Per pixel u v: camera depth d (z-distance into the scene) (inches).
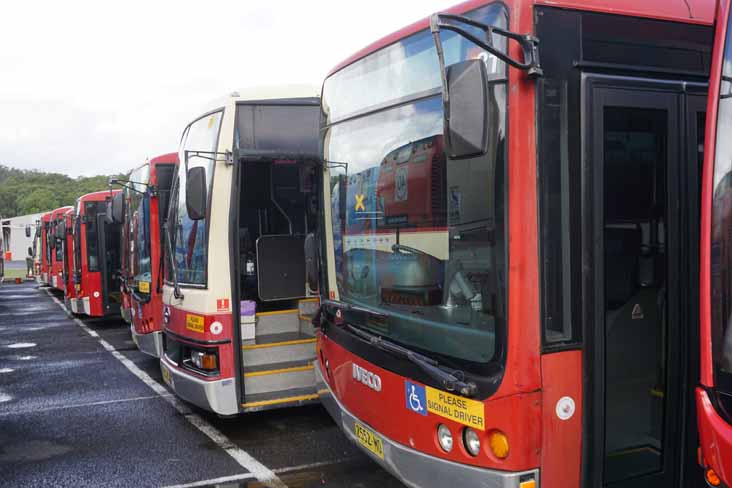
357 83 155.6
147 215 333.4
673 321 121.3
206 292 220.4
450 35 120.8
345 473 196.2
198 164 236.5
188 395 230.7
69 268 657.0
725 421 83.5
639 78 116.0
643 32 117.0
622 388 119.0
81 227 528.1
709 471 86.0
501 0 109.7
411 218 132.2
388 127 141.3
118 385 323.9
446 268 121.5
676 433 122.5
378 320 143.3
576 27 110.9
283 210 263.9
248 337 237.9
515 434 107.0
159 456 215.0
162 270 301.0
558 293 109.2
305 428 241.6
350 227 158.2
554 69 108.7
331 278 170.7
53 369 369.1
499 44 109.0
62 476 198.7
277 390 231.9
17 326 573.3
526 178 106.4
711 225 87.2
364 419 148.3
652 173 119.1
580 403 111.0
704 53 123.3
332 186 169.3
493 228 110.0
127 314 408.5
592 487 111.4
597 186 111.0
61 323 592.7
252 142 225.8
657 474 122.0
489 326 111.2
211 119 232.2
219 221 222.1
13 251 2220.7
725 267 85.0
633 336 120.0
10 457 216.7
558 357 109.1
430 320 125.3
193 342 225.6
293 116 231.0
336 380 164.2
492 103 109.4
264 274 245.9
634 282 119.5
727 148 86.6
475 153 99.7
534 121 106.9
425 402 125.6
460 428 116.9
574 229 109.7
